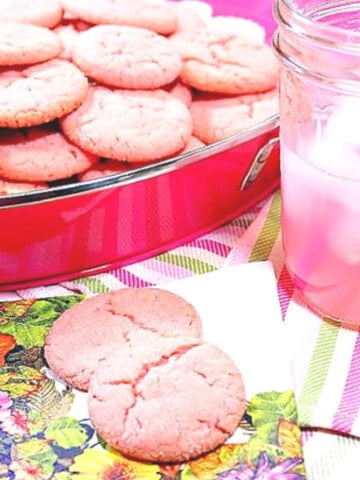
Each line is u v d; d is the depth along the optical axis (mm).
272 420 394
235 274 464
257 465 378
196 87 527
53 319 447
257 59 541
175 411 381
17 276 472
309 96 416
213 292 455
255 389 407
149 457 376
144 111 493
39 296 473
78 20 563
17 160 475
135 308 439
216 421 381
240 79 525
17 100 469
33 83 483
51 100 473
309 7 448
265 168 511
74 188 436
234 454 381
